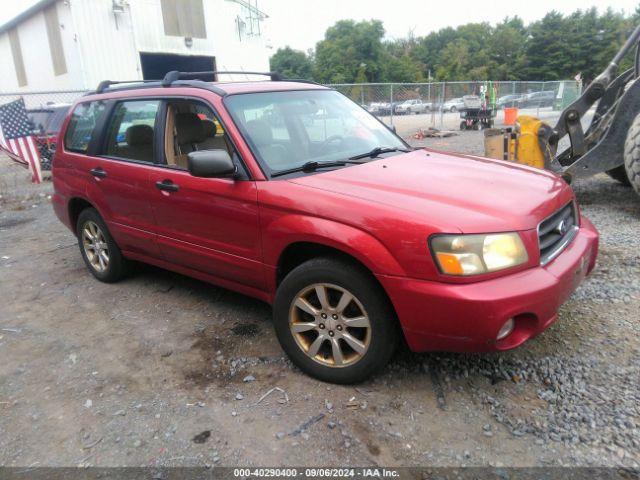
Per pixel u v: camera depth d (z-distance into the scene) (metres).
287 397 2.96
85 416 2.93
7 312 4.49
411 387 2.97
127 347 3.70
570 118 6.62
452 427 2.63
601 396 2.78
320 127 3.88
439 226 2.53
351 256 2.85
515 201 2.82
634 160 5.48
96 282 5.04
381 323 2.76
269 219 3.11
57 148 5.05
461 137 17.44
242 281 3.52
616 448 2.41
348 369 2.95
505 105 24.92
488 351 2.57
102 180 4.39
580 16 79.38
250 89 3.78
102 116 4.52
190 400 3.01
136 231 4.23
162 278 5.00
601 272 4.31
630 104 5.80
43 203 9.41
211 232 3.54
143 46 21.22
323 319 2.99
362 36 84.25
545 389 2.88
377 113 22.73
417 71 86.19
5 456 2.65
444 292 2.49
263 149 3.35
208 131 4.24
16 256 6.14
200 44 23.23
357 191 2.90
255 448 2.58
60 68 22.02
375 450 2.51
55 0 20.08
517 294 2.48
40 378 3.38
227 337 3.73
